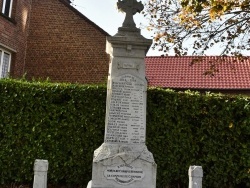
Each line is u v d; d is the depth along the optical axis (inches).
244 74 816.3
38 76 614.5
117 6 313.1
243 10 377.7
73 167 395.9
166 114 403.2
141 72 296.0
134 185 276.2
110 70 296.4
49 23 631.2
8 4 603.5
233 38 411.8
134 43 295.9
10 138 395.2
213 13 331.9
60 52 618.2
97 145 397.1
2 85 401.7
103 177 275.7
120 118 289.3
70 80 604.7
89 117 401.4
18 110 399.5
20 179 392.2
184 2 331.9
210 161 398.9
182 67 862.5
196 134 403.2
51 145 396.8
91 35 615.2
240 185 401.4
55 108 402.0
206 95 411.8
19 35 611.2
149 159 280.5
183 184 398.6
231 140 400.5
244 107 401.4
